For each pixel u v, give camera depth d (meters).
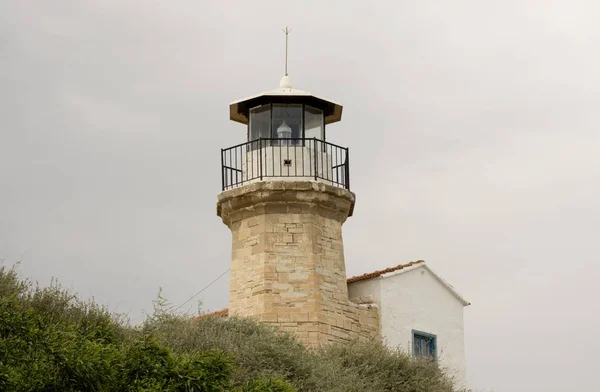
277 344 31.30
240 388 26.56
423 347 37.59
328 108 38.09
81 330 26.98
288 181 35.78
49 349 24.06
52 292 28.30
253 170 36.81
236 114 38.22
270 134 37.12
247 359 29.95
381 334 36.41
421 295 38.00
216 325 32.12
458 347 38.56
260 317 34.75
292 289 35.16
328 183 36.75
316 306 34.94
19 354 23.86
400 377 33.94
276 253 35.50
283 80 37.72
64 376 23.80
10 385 22.81
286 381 28.86
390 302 36.97
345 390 30.67
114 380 24.45
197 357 26.11
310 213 35.97
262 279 35.22
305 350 32.62
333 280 35.84
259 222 35.94
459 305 39.25
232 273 36.25
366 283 37.34
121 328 28.69
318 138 37.59
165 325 30.53
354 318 35.94
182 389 25.08
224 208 36.75
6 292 27.08
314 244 35.69
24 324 24.81
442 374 35.34
